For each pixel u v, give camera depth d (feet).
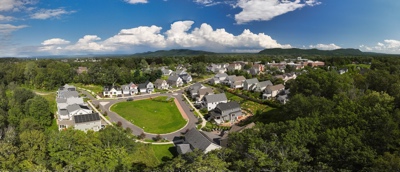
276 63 630.74
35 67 410.31
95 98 329.31
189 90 353.10
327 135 104.06
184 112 268.41
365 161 92.17
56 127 230.48
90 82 417.28
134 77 416.46
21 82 407.44
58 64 453.17
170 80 419.13
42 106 225.15
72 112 237.86
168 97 331.77
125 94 353.51
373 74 216.74
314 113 143.02
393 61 346.95
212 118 241.76
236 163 100.12
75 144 128.16
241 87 364.99
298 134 108.68
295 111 170.50
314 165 99.40
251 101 290.35
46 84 376.89
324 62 581.12
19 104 238.48
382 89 201.46
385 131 104.27
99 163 117.19
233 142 125.39
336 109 137.18
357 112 124.36
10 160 114.93
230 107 247.50
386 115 109.50
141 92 365.61
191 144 171.42
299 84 230.48
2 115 216.95
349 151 96.89
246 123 227.61
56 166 117.39
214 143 160.35
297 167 93.45
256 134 122.31
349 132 107.45
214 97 281.54
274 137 110.93
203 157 114.42
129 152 156.87
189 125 229.66
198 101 303.68
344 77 224.94
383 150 101.35
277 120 208.23
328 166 94.68
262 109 261.24
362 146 98.02
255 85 342.44
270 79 374.63
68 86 346.13
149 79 431.02
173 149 180.55
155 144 188.24
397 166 81.20
